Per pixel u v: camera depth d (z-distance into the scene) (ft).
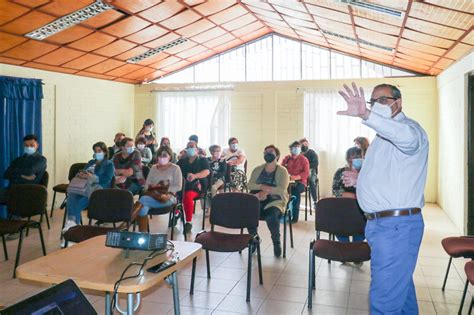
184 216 17.99
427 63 22.09
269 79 28.45
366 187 7.34
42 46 19.93
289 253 15.30
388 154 7.16
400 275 7.07
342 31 20.27
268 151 15.69
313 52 27.66
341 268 13.67
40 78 22.91
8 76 20.84
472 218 17.16
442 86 23.25
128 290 6.18
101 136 27.53
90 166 17.62
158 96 30.22
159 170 17.04
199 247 8.23
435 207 24.09
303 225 19.81
